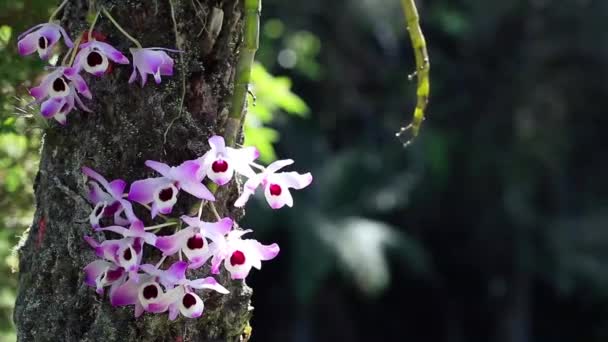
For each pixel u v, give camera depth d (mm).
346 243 13227
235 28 2062
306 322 14656
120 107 2010
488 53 14539
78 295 2045
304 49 13422
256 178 1911
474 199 14922
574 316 15820
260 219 12781
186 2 2020
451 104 14680
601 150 15609
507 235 14953
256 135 3838
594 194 15797
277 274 14125
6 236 3732
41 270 2090
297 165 13609
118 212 1907
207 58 2047
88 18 2012
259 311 14453
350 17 13836
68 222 2064
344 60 14281
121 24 2014
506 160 14633
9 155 3609
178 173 1866
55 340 2068
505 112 14594
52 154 2098
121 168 2008
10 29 3373
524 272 15148
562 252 14922
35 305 2092
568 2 13992
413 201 14859
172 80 2014
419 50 2145
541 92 14609
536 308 15953
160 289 1891
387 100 14781
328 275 14625
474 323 15812
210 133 2039
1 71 3234
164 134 2004
